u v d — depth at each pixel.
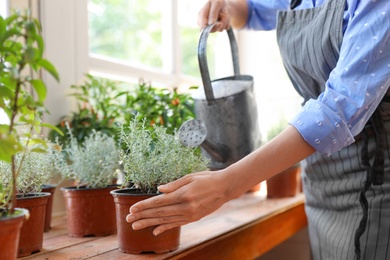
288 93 2.43
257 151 0.82
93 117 1.39
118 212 0.87
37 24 0.67
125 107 1.50
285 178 1.63
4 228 0.63
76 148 1.13
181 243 0.94
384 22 0.82
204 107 1.12
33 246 0.88
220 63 2.57
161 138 0.93
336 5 0.97
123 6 3.43
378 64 0.82
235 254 1.12
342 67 0.84
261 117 2.06
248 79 1.20
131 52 3.44
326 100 0.82
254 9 1.42
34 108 0.68
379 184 0.96
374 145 0.97
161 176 0.89
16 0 1.28
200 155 0.99
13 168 0.69
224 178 0.79
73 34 1.47
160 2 2.17
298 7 1.16
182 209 0.77
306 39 1.03
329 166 1.09
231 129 1.12
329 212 1.13
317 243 1.16
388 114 0.95
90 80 1.53
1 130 0.62
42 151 0.72
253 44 2.52
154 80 1.95
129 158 0.90
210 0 1.28
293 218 1.55
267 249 1.33
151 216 0.78
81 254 0.87
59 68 1.41
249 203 1.51
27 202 0.87
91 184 1.08
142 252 0.86
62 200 1.40
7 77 0.69
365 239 0.97
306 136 0.80
